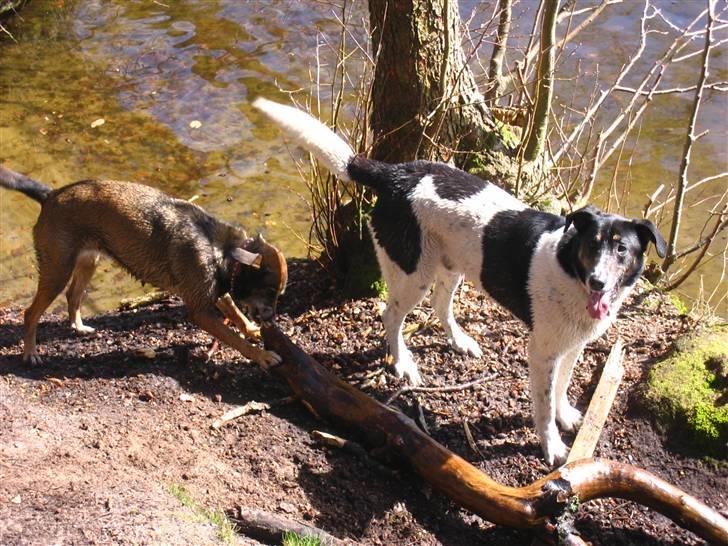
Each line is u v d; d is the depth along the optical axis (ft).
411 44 12.32
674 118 16.63
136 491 9.23
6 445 9.59
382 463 10.50
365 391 11.38
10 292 13.33
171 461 9.95
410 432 10.38
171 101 17.31
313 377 10.94
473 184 10.86
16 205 14.89
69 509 8.88
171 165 15.85
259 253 11.25
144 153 16.08
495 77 13.87
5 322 12.35
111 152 16.07
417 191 10.90
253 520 9.40
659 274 13.47
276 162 16.02
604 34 18.21
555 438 10.73
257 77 17.84
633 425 10.97
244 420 10.71
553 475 9.85
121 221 11.08
